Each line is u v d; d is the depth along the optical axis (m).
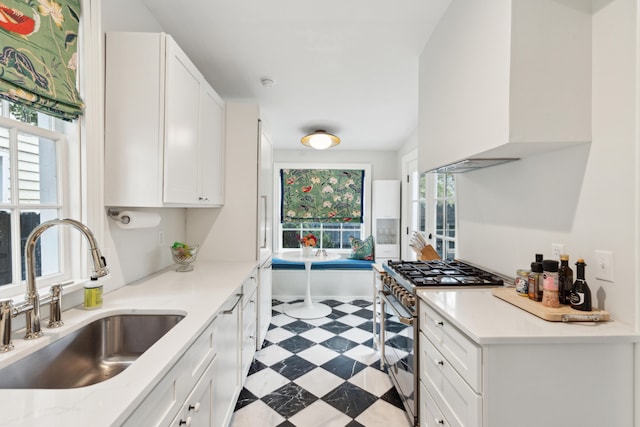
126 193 1.45
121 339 1.29
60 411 0.64
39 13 1.10
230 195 2.50
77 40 1.29
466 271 1.88
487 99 1.35
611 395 1.01
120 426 0.64
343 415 1.80
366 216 4.67
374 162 4.69
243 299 1.92
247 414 1.80
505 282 1.64
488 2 1.34
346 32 1.96
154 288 1.63
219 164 2.34
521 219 1.62
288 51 2.17
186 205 1.72
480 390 1.00
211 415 1.28
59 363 1.05
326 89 2.73
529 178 1.55
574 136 1.20
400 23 1.88
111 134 1.45
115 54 1.44
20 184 1.13
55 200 1.28
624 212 1.08
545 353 1.00
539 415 1.00
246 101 2.96
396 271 1.98
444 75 1.80
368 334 2.97
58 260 1.30
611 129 1.12
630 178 1.06
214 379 1.31
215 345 1.33
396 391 2.03
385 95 2.85
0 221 1.07
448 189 2.81
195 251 2.09
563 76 1.20
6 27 0.98
